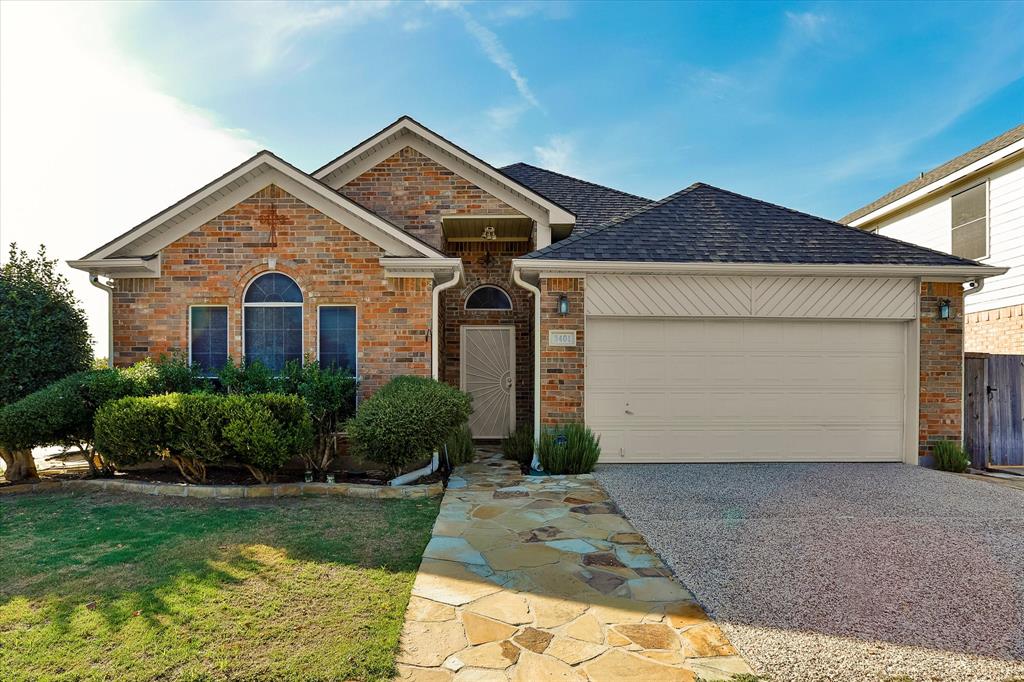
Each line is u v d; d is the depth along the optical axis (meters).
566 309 8.63
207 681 2.76
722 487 7.19
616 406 8.84
